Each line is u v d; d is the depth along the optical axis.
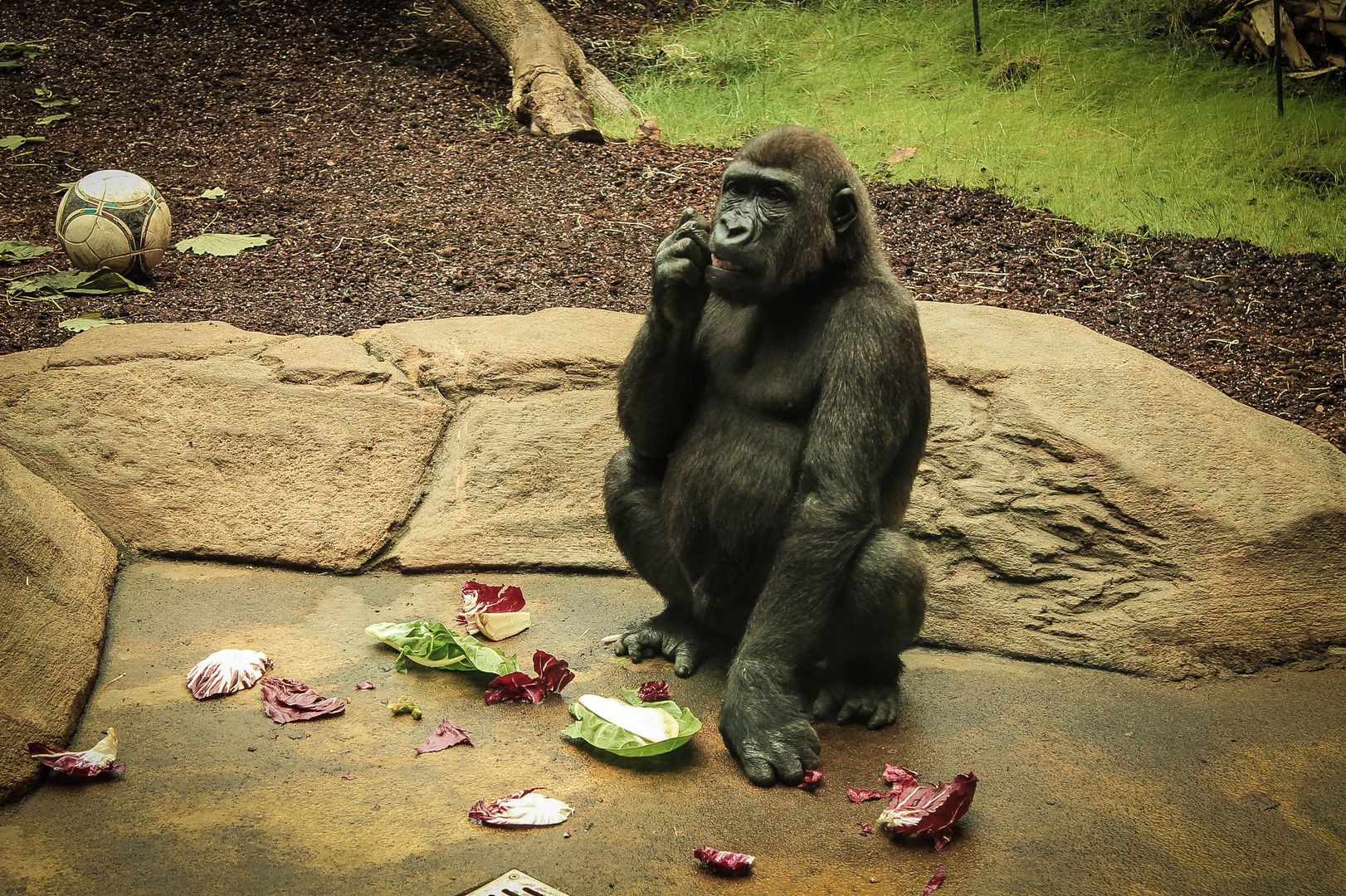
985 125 10.94
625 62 12.89
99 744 3.75
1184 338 7.49
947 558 5.14
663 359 4.18
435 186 9.84
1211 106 11.10
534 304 7.79
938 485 5.33
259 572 5.34
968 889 3.21
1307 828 3.54
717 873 3.25
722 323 4.35
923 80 12.16
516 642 4.80
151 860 3.23
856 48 13.01
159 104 11.36
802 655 3.89
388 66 12.37
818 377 4.01
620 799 3.64
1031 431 5.37
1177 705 4.39
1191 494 5.02
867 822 3.53
